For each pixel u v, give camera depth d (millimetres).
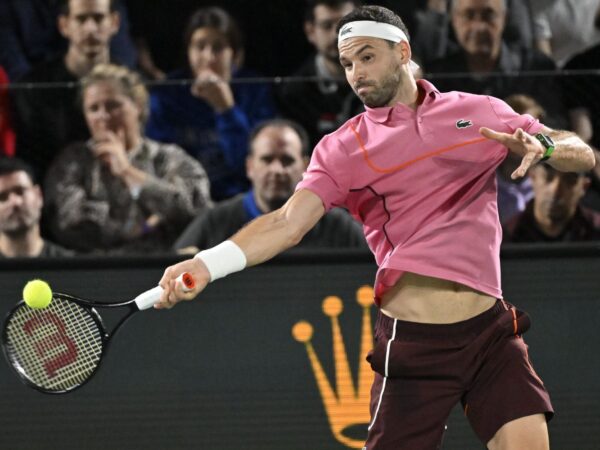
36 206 18438
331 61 21375
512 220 18453
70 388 11531
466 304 11516
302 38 22797
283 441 16750
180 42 22625
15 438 16766
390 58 11484
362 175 11484
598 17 22375
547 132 11719
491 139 10812
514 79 18000
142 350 16734
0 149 18453
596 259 16578
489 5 21078
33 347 12211
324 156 11555
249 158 18406
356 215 11938
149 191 18797
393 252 11578
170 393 16750
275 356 16734
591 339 16594
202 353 16750
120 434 16750
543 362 16625
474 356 11469
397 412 11594
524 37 21891
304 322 16734
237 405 16750
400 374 11594
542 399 11328
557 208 18312
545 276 16609
